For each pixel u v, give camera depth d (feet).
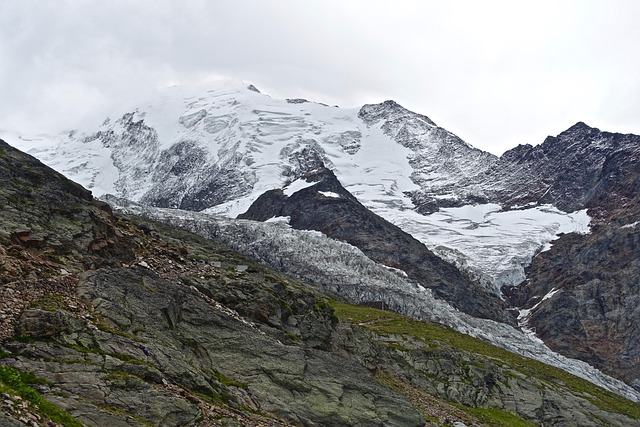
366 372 162.40
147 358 120.78
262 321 184.03
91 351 113.60
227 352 145.38
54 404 96.89
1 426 82.89
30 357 106.63
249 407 131.44
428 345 419.54
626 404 487.20
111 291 135.44
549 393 406.00
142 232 200.75
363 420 147.54
